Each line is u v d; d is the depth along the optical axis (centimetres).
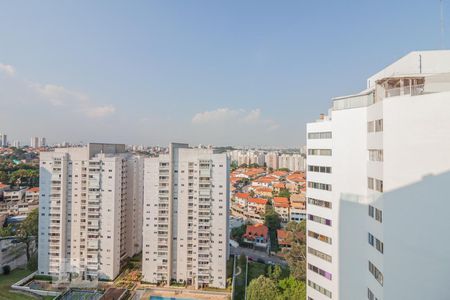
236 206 15388
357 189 3406
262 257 9406
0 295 6381
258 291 5550
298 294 5366
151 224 7112
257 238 10319
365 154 3325
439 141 2314
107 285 6994
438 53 3334
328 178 3959
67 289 6588
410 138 2436
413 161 2419
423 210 2364
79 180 7469
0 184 14325
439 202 2300
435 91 2678
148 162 7144
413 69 3378
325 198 3991
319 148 4094
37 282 7050
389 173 2545
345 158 3581
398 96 2530
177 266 7162
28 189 14288
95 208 7325
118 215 7562
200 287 6950
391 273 2505
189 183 7150
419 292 2361
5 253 8869
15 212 12444
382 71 3841
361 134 3375
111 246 7312
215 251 6981
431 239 2322
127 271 7688
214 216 7000
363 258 3259
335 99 3800
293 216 13175
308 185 4300
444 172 2284
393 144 2528
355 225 3400
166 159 7106
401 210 2466
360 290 3291
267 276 7475
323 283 3991
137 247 8706
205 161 6988
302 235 7369
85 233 7381
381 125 2759
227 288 6912
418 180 2389
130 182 8275
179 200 7181
